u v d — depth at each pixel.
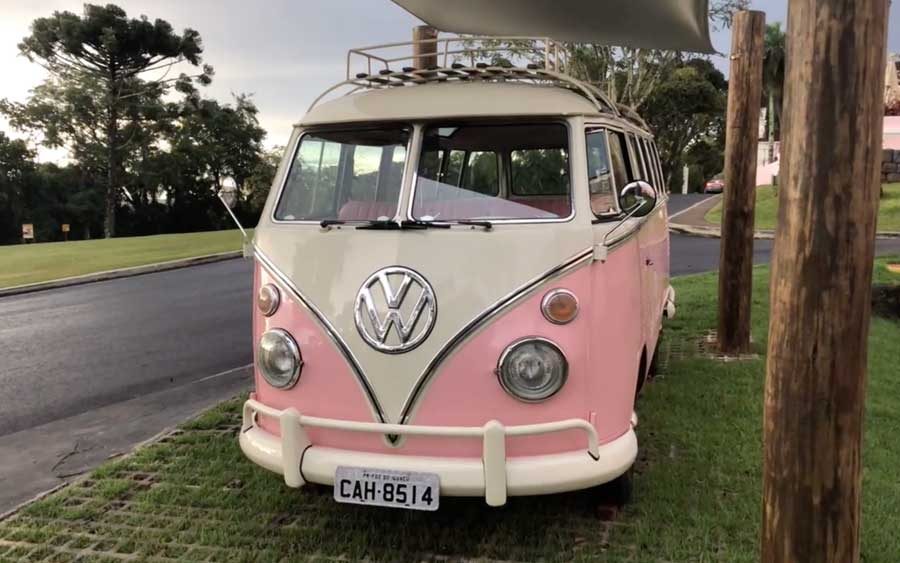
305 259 3.70
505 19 6.39
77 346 8.52
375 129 3.93
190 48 45.59
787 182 2.52
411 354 3.45
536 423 3.41
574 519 3.93
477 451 3.41
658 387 6.10
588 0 5.68
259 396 3.88
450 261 3.47
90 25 42.38
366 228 3.64
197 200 50.19
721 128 50.12
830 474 2.53
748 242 7.09
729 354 7.21
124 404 6.29
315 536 3.80
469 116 3.78
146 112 45.03
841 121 2.39
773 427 2.62
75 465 4.96
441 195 3.80
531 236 3.47
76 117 44.19
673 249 16.56
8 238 43.81
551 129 3.77
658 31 6.46
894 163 30.31
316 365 3.61
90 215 46.12
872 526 3.68
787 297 2.54
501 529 3.82
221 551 3.66
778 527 2.64
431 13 6.30
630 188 3.71
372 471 3.41
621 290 3.70
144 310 10.93
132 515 4.08
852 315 2.47
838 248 2.44
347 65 4.40
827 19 2.38
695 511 3.90
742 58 6.99
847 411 2.51
